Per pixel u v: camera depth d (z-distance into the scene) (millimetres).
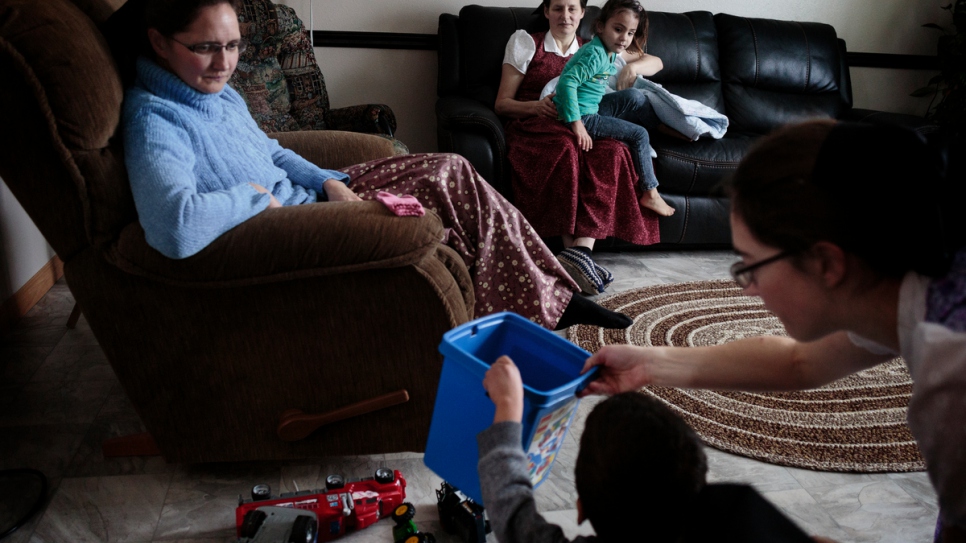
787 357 923
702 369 941
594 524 747
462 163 1650
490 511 784
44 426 1604
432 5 3236
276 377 1354
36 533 1284
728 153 2844
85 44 1178
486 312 1678
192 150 1352
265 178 1550
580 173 2646
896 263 607
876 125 594
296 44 2719
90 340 2014
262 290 1270
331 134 1940
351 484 1346
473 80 3037
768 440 1659
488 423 925
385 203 1277
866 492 1496
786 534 572
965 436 587
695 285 2625
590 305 1874
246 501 1280
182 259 1194
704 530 623
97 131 1178
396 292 1297
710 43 3307
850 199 588
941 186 577
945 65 3666
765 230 648
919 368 618
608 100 2885
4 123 1129
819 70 3428
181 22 1268
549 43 2926
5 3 1122
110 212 1206
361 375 1370
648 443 696
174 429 1383
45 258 2316
